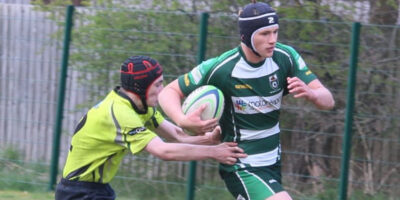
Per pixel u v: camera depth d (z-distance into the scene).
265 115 17.66
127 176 29.42
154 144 15.23
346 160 26.50
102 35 29.73
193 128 16.52
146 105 15.80
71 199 15.74
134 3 31.84
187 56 28.72
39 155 31.75
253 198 17.61
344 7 30.12
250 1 30.81
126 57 29.42
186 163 28.86
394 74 26.83
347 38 27.19
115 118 15.23
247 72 17.34
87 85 30.09
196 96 16.78
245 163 17.69
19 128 32.25
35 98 32.00
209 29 28.22
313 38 27.66
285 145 28.36
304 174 28.34
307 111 27.94
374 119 27.22
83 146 15.55
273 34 16.77
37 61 31.59
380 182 27.38
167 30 29.19
